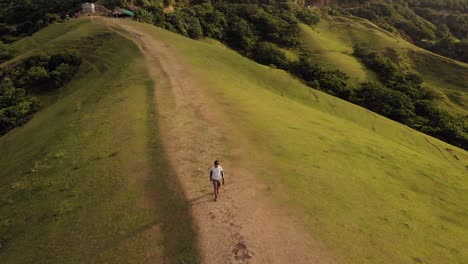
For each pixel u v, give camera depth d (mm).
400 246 19719
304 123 39812
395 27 169750
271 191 22484
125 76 47500
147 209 19906
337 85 84688
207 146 27688
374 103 77562
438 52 144000
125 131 30250
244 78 59188
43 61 61469
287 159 27844
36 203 22453
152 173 23469
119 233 18281
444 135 69250
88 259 16891
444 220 25594
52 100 53844
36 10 133500
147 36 70062
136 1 114250
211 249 16781
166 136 28906
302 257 16938
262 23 129750
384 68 106938
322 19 159125
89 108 38812
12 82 58219
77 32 73812
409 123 72812
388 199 25875
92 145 28562
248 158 26719
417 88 98688
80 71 58531
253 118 35812
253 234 18000
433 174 35844
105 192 21938
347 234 19500
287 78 65375
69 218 20062
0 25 119562
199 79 46938
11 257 18312
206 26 117938
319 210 21312
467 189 34062
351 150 34656
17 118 48219
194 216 19078
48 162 27656
